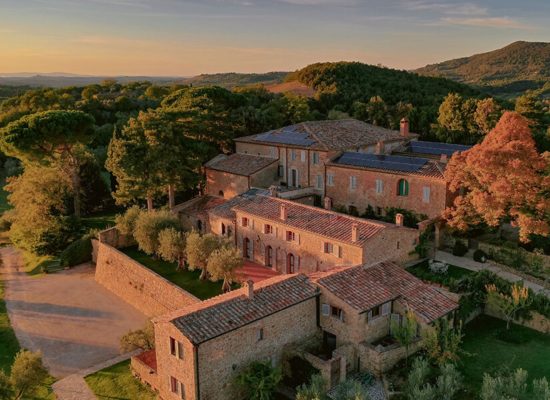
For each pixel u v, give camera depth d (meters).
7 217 78.31
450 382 30.66
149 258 58.88
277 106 96.62
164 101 85.94
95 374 41.00
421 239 48.06
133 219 61.22
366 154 59.88
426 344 35.28
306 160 63.16
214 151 73.50
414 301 38.53
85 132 74.56
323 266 45.72
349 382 34.66
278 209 52.09
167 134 64.88
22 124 70.31
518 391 29.33
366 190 57.19
